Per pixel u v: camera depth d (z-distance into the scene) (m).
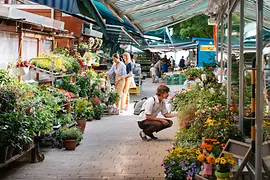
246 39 6.66
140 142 8.77
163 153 7.75
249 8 6.54
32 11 12.62
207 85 9.85
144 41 24.02
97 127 10.73
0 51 8.55
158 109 9.08
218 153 5.15
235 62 7.47
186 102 9.17
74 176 6.24
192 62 30.08
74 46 13.30
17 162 7.01
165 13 9.88
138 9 6.82
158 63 33.09
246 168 4.96
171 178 5.07
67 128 8.27
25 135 6.11
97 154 7.65
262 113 4.50
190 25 27.11
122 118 12.42
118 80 13.79
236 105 7.08
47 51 11.32
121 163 7.02
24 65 8.09
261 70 4.34
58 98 8.35
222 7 9.82
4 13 8.40
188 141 6.34
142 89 23.23
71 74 10.50
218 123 6.01
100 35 16.64
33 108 6.55
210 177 4.62
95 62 14.99
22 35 9.44
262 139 4.43
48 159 7.23
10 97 6.28
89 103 11.42
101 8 11.03
